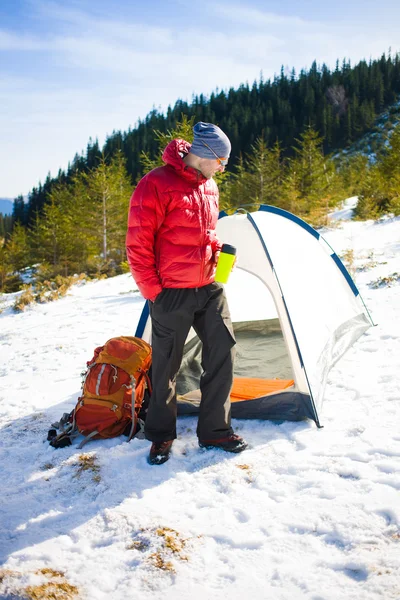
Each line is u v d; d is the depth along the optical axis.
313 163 26.59
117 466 2.74
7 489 2.60
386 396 3.22
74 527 2.23
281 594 1.71
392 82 92.00
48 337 6.55
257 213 3.91
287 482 2.42
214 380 2.77
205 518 2.20
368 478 2.34
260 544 1.99
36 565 1.99
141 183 2.57
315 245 4.43
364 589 1.68
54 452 2.96
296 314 3.29
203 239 2.63
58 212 28.08
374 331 4.60
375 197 20.02
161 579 1.85
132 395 3.09
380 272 7.33
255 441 2.91
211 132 2.54
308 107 84.38
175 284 2.63
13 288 25.62
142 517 2.25
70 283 13.04
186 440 3.01
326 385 3.51
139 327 3.66
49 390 4.21
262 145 25.91
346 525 2.03
